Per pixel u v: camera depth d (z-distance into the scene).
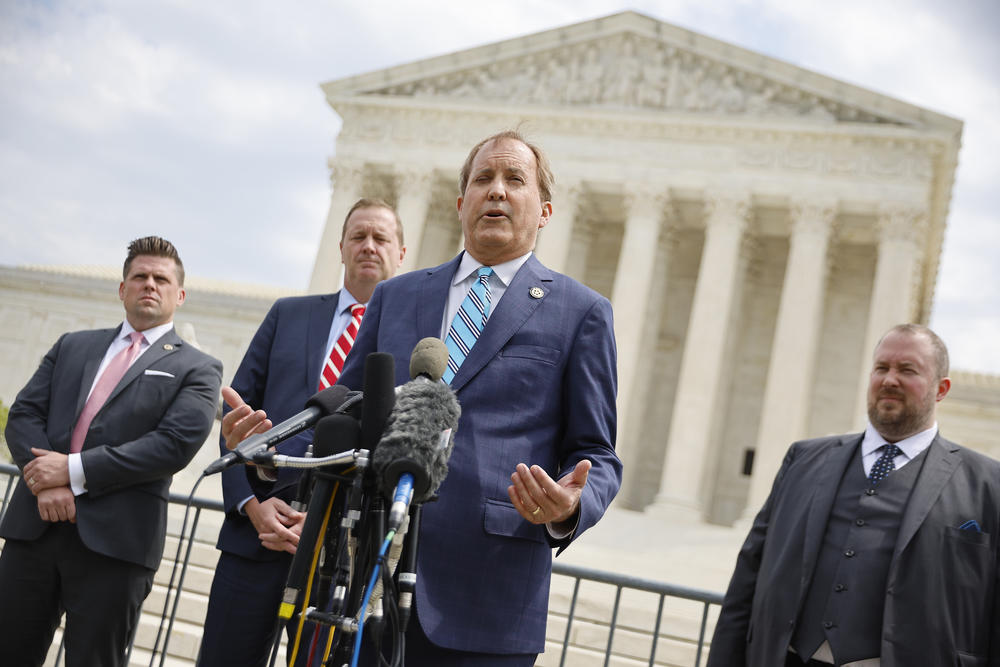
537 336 4.10
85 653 5.99
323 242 44.41
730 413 44.97
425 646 3.60
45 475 5.98
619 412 39.91
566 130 43.31
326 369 6.38
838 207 39.97
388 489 2.97
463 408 3.90
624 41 44.06
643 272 40.75
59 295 54.62
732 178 40.88
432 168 44.19
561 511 3.36
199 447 6.49
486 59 44.88
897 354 5.58
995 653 4.94
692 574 21.69
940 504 5.16
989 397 43.66
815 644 5.12
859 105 40.03
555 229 42.25
